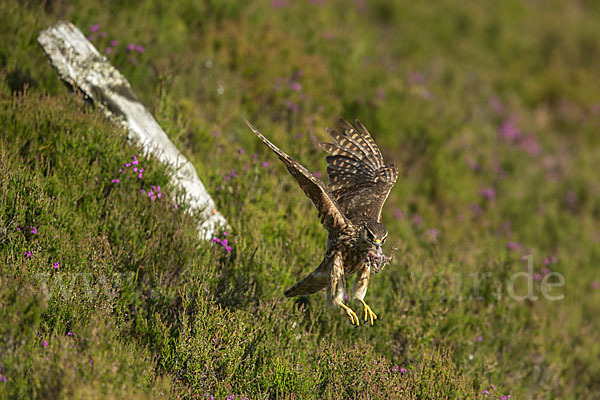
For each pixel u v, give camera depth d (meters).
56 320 9.39
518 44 31.25
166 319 10.62
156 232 11.70
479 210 19.33
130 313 10.50
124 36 17.30
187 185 13.24
